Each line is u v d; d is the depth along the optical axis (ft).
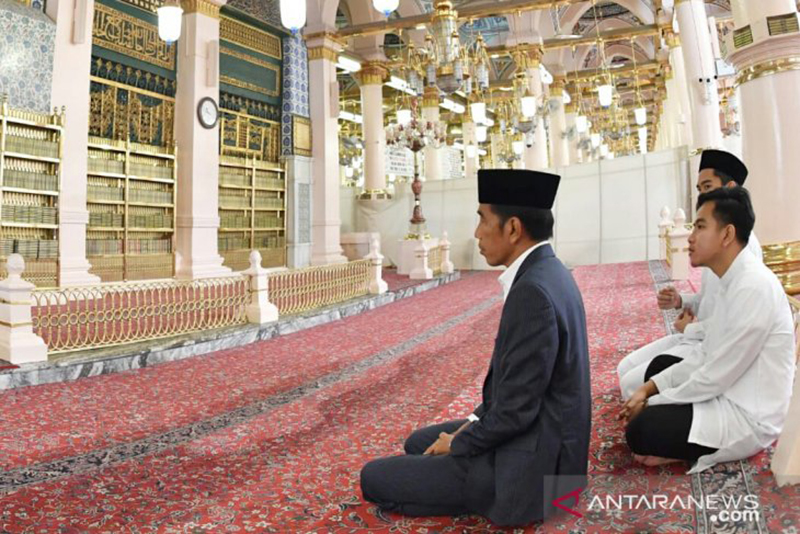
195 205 32.83
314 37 42.93
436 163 61.52
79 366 14.35
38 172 25.44
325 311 23.02
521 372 5.30
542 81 49.70
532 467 5.36
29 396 12.72
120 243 30.40
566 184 43.62
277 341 19.15
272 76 41.57
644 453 7.04
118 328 18.38
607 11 68.85
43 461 8.91
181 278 32.45
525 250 5.83
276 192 41.70
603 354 13.46
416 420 10.66
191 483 8.00
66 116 25.99
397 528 6.23
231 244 38.45
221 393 12.94
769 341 6.64
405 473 6.28
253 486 7.84
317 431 10.25
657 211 40.63
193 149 32.78
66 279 25.79
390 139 39.42
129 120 31.14
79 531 6.60
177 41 33.60
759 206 10.91
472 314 23.63
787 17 10.46
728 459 6.82
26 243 24.71
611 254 41.78
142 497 7.55
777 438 6.81
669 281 25.93
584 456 5.56
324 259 42.91
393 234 49.90
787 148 10.62
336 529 6.34
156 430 10.43
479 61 31.68
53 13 25.72
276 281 22.15
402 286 32.24
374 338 19.26
